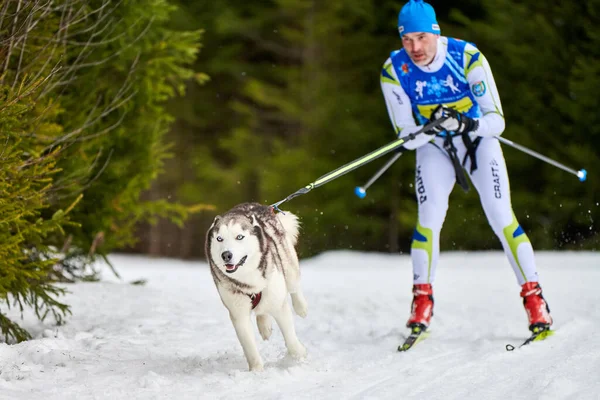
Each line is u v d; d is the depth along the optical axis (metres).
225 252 6.33
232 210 6.97
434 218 8.38
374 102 31.55
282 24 33.62
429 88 8.34
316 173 31.23
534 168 27.20
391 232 30.88
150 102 12.28
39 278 8.59
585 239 26.16
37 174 7.93
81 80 11.18
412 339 8.03
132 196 12.39
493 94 8.19
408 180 30.86
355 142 31.25
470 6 30.42
